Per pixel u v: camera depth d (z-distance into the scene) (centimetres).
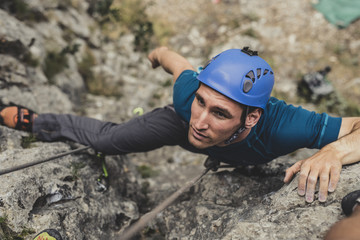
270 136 193
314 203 167
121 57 625
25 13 458
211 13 820
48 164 233
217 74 156
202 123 161
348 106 677
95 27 628
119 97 543
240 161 218
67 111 421
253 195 237
